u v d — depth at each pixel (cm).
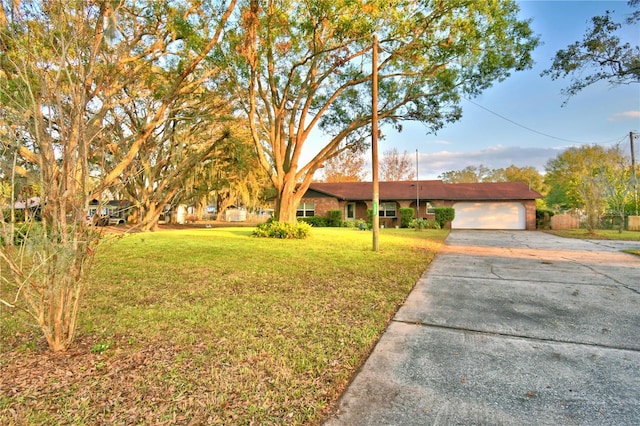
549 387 257
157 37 1021
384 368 290
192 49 1052
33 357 302
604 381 265
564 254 1038
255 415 222
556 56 1034
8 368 281
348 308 456
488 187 2761
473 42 1138
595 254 1036
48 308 306
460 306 477
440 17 1105
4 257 268
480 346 337
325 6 975
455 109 1491
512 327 391
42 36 286
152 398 240
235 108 1773
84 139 293
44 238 280
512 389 255
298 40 1176
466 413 225
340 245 1178
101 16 319
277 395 245
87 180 298
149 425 211
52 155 282
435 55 1203
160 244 1148
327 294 526
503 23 1086
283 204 1530
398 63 1330
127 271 690
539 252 1091
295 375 274
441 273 724
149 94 1393
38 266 280
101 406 230
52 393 245
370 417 221
